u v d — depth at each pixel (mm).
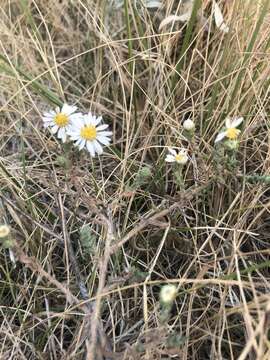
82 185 138
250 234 130
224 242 127
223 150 121
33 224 136
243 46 153
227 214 135
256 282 124
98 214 120
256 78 147
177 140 145
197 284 120
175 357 114
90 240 111
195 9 145
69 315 120
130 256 133
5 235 102
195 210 132
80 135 120
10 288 128
